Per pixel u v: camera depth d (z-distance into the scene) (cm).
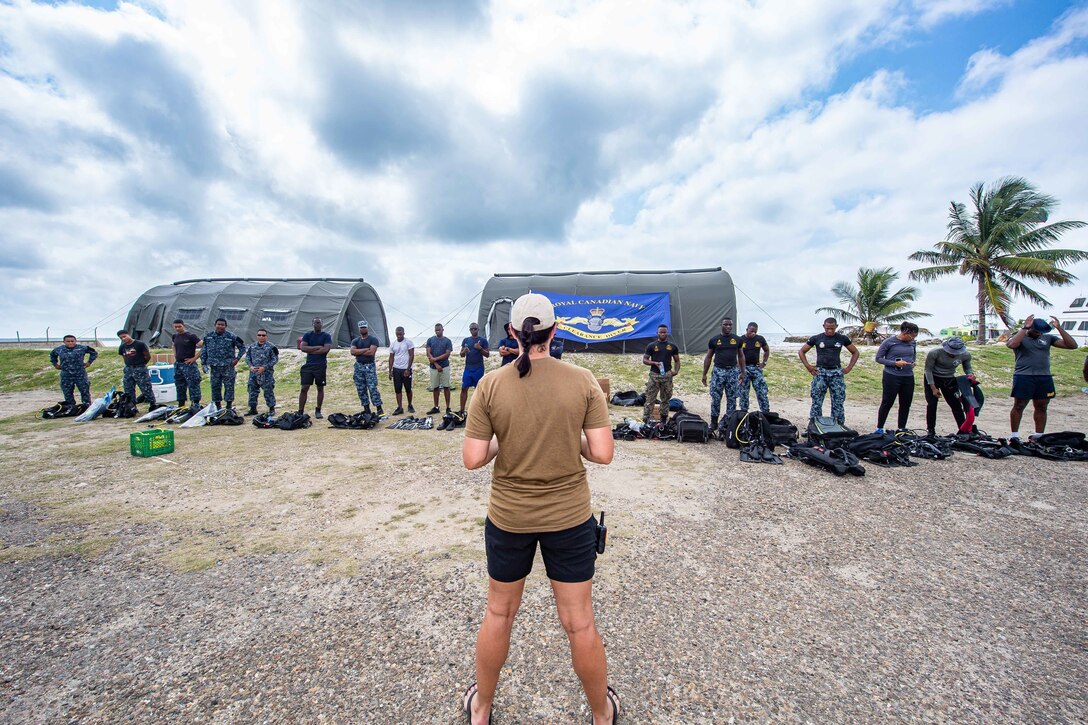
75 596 295
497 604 181
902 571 327
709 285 1677
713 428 812
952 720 198
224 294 1870
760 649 244
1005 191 2611
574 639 176
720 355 800
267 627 263
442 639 252
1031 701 209
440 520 420
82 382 996
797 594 297
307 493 492
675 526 406
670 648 245
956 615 275
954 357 696
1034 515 433
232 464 605
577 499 175
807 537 383
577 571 176
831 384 760
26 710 202
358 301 2075
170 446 667
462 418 878
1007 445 662
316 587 305
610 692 204
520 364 168
